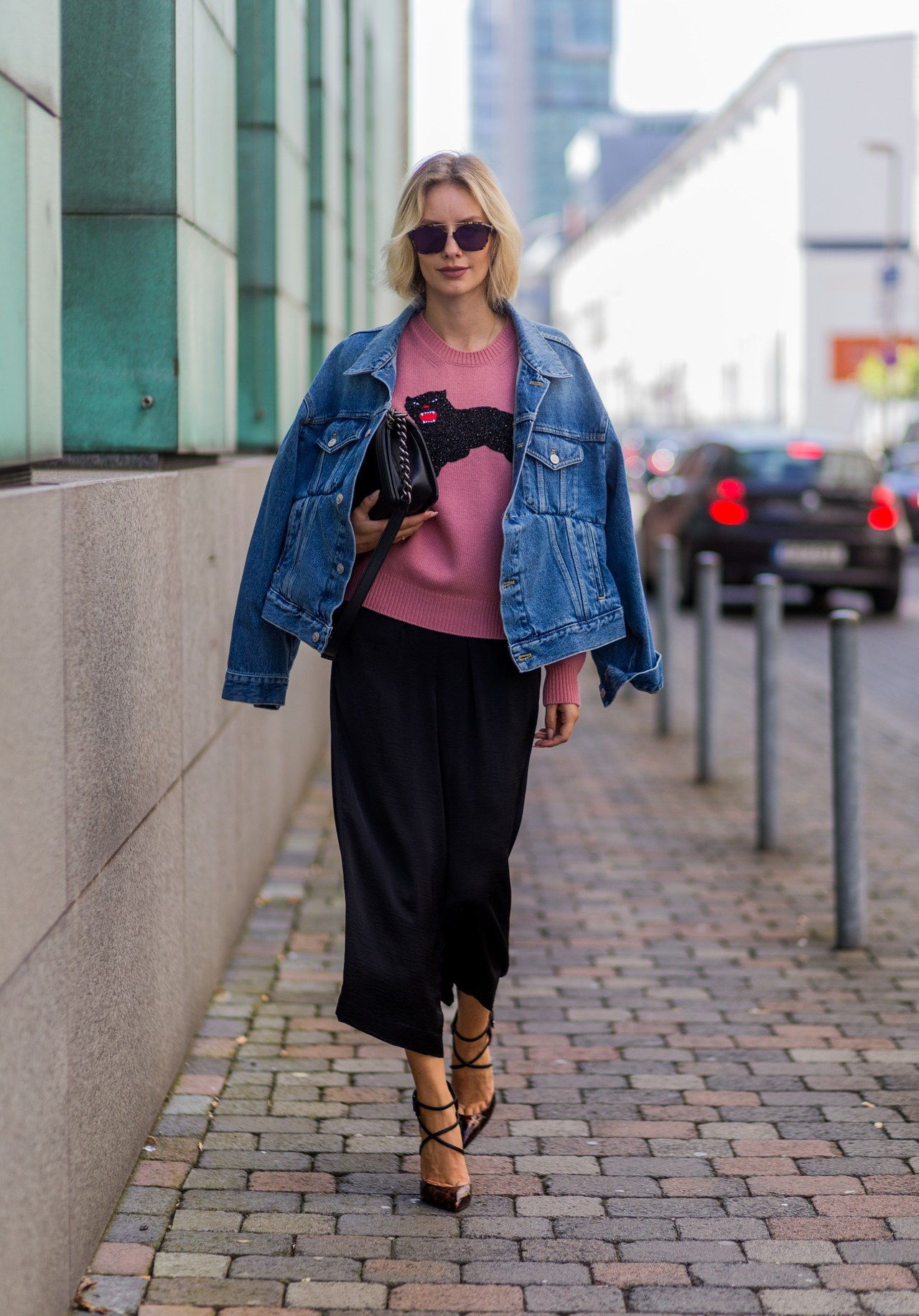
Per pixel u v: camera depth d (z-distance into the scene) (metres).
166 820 3.56
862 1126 3.57
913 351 50.44
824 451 14.73
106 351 4.00
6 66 2.44
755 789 7.43
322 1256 2.91
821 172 55.31
